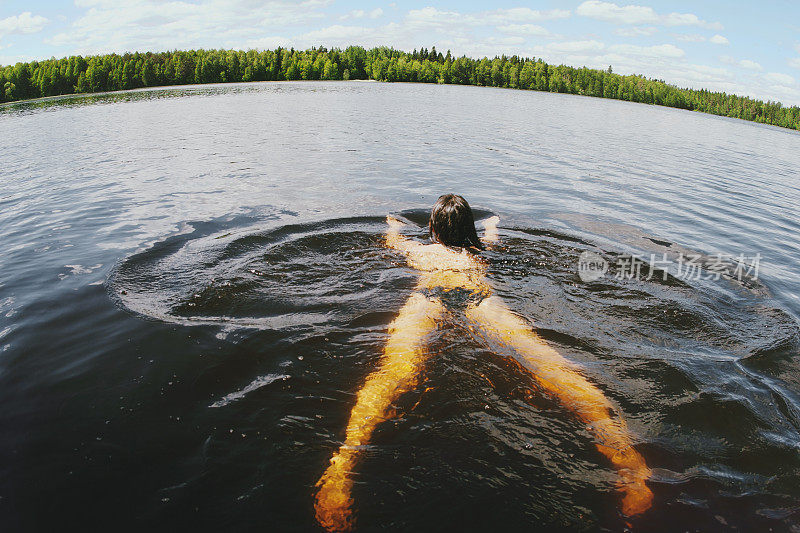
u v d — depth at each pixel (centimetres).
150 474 200
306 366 274
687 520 183
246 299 357
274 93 3709
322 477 199
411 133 1505
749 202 791
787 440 226
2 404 243
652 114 3691
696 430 231
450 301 353
